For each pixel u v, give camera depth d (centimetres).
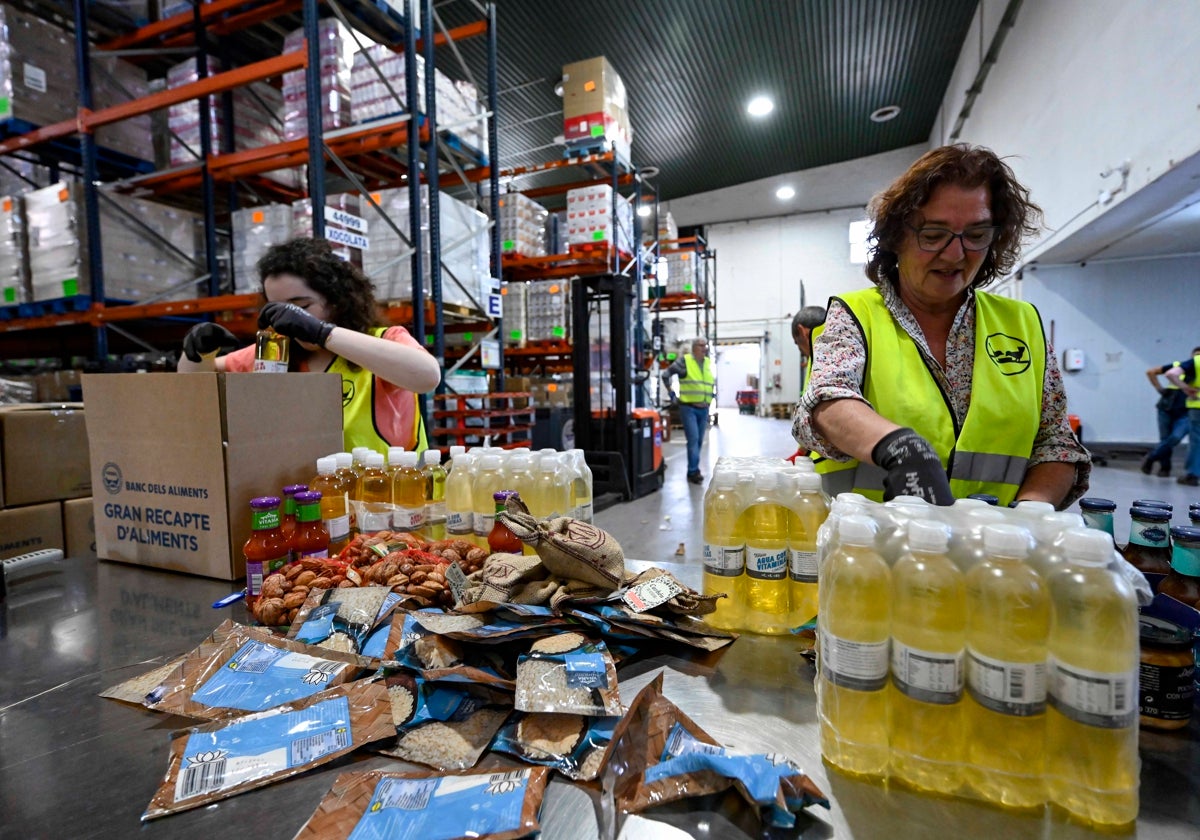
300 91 356
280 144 328
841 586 61
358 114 357
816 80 903
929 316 125
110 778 64
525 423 483
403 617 85
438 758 63
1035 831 52
